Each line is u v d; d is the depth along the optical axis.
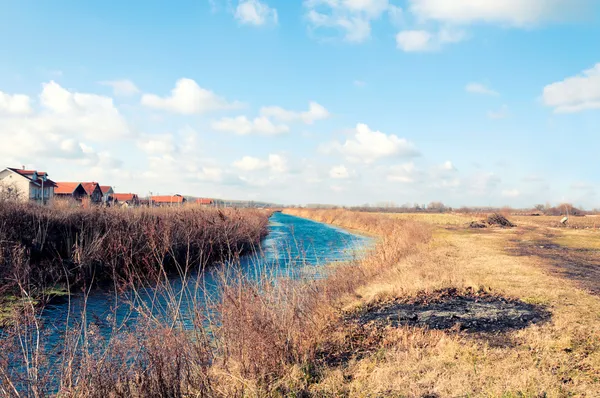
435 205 132.62
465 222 50.88
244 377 5.79
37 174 52.78
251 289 7.02
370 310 9.47
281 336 6.71
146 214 19.09
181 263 14.08
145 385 5.12
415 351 6.71
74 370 5.09
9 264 11.33
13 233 13.66
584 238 30.05
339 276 12.18
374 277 13.78
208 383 5.47
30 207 17.20
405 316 8.80
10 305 6.90
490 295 10.59
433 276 12.88
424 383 5.55
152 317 6.23
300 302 8.32
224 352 6.18
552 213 86.31
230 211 19.58
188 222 16.56
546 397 4.95
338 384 5.70
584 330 7.32
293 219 66.88
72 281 11.76
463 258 17.67
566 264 16.19
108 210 19.16
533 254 19.77
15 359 5.20
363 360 6.55
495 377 5.60
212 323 7.02
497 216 47.38
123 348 5.52
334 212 60.19
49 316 8.80
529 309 9.02
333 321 8.55
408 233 24.86
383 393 5.36
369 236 33.59
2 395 4.46
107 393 4.90
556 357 6.18
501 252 20.53
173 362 5.55
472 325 7.99
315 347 7.08
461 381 5.54
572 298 9.88
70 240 14.95
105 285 12.05
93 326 5.74
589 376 5.50
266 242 25.59
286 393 5.54
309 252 20.77
